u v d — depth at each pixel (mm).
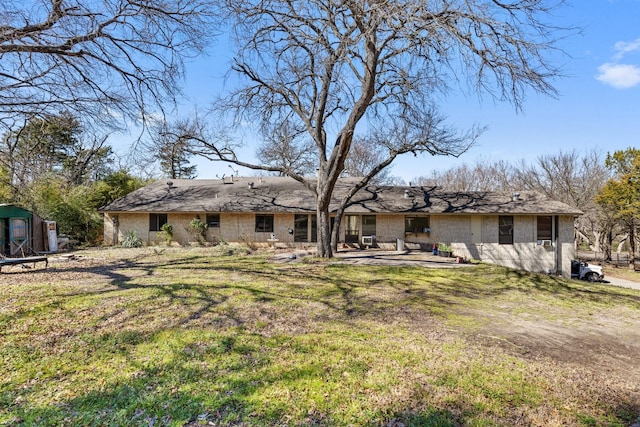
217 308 6543
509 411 3295
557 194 29812
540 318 6785
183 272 10336
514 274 11633
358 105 12211
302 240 19328
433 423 3051
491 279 10781
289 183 22688
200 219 19312
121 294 7262
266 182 22984
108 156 29719
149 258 13641
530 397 3576
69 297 6914
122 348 4598
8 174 16141
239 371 3992
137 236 19406
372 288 8922
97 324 5480
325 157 14383
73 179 25969
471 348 4973
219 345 4762
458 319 6500
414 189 22094
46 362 4152
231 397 3416
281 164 19812
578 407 3420
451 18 7973
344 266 12125
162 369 4016
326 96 13711
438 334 5574
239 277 9688
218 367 4086
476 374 4062
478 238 18812
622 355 4969
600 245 30766
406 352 4688
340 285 9117
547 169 30203
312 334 5336
